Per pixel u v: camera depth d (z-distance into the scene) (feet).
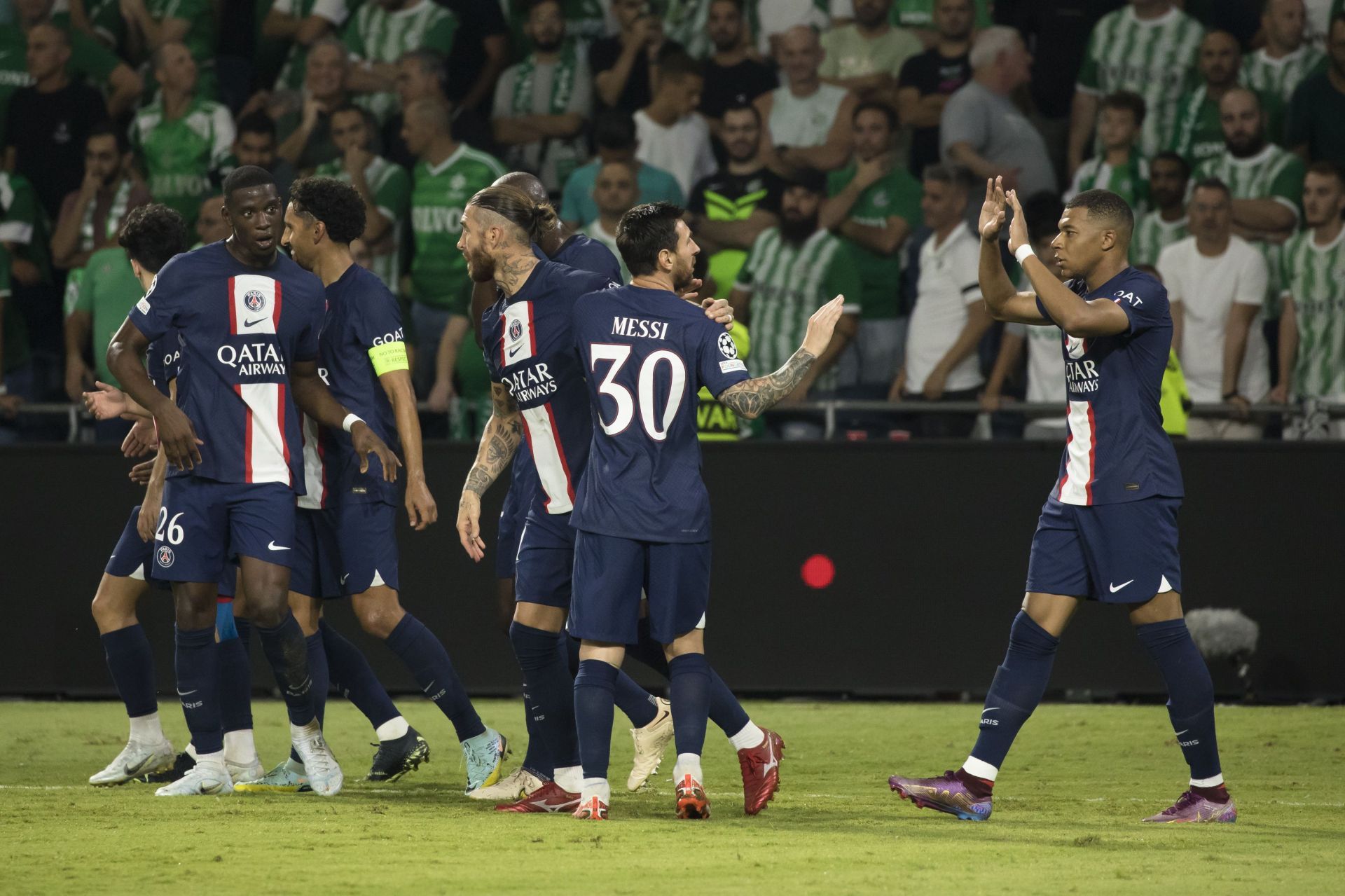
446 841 44.98
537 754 57.52
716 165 125.49
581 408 54.13
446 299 120.16
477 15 129.70
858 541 104.42
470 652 106.22
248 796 58.34
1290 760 73.56
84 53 129.49
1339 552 99.76
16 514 107.55
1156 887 37.55
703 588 51.26
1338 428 107.14
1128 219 54.54
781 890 36.60
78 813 52.03
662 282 52.24
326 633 63.77
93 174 124.98
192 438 55.57
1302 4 117.60
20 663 107.04
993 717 53.47
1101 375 53.42
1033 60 124.36
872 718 94.27
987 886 37.40
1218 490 101.04
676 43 124.36
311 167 124.98
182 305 56.18
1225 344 111.34
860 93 121.29
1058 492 54.65
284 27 132.67
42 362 125.90
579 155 128.26
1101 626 102.68
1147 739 82.58
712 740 84.48
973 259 113.19
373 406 61.57
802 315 116.26
